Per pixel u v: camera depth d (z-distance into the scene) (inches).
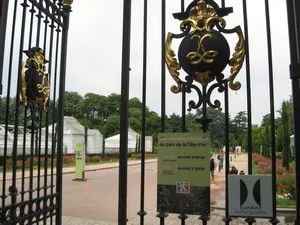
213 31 97.7
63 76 162.7
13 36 125.6
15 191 125.5
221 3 100.6
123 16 108.0
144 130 103.3
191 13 101.0
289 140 628.7
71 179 740.0
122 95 103.7
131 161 1353.3
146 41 107.1
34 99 137.7
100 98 2294.5
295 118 91.2
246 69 96.8
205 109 97.8
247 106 95.8
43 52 142.8
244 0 99.6
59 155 158.4
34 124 138.7
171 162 96.2
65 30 164.9
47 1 147.5
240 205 91.1
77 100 2310.5
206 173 94.0
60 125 160.4
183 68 99.3
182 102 99.1
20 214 128.6
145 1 109.1
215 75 97.9
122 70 104.9
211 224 288.4
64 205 421.1
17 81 128.7
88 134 1515.7
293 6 94.1
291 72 92.1
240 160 1291.8
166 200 95.3
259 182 91.0
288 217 329.1
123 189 100.6
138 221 324.5
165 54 101.7
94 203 438.3
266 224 257.0
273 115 93.8
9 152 530.9
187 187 94.6
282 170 542.9
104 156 1449.3
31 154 136.7
